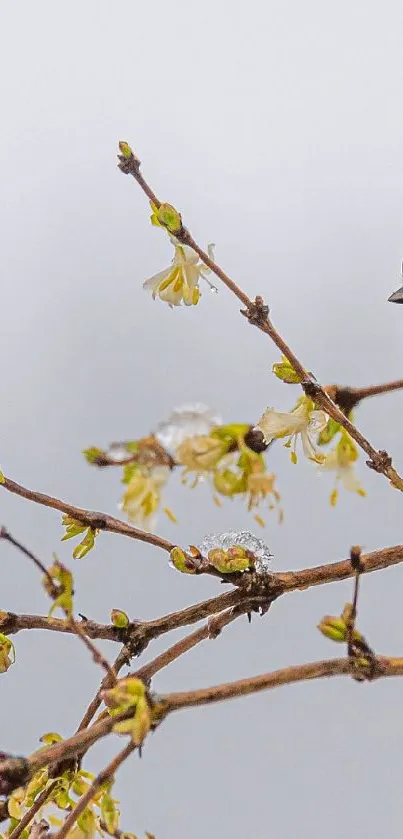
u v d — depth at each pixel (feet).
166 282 2.75
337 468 2.77
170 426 2.63
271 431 2.75
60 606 2.63
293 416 2.75
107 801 2.59
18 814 2.76
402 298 2.72
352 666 2.56
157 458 2.63
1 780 2.49
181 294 2.75
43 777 2.73
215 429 2.63
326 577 2.71
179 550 2.72
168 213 2.69
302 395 2.76
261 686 2.54
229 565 2.70
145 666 2.71
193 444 2.62
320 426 2.77
